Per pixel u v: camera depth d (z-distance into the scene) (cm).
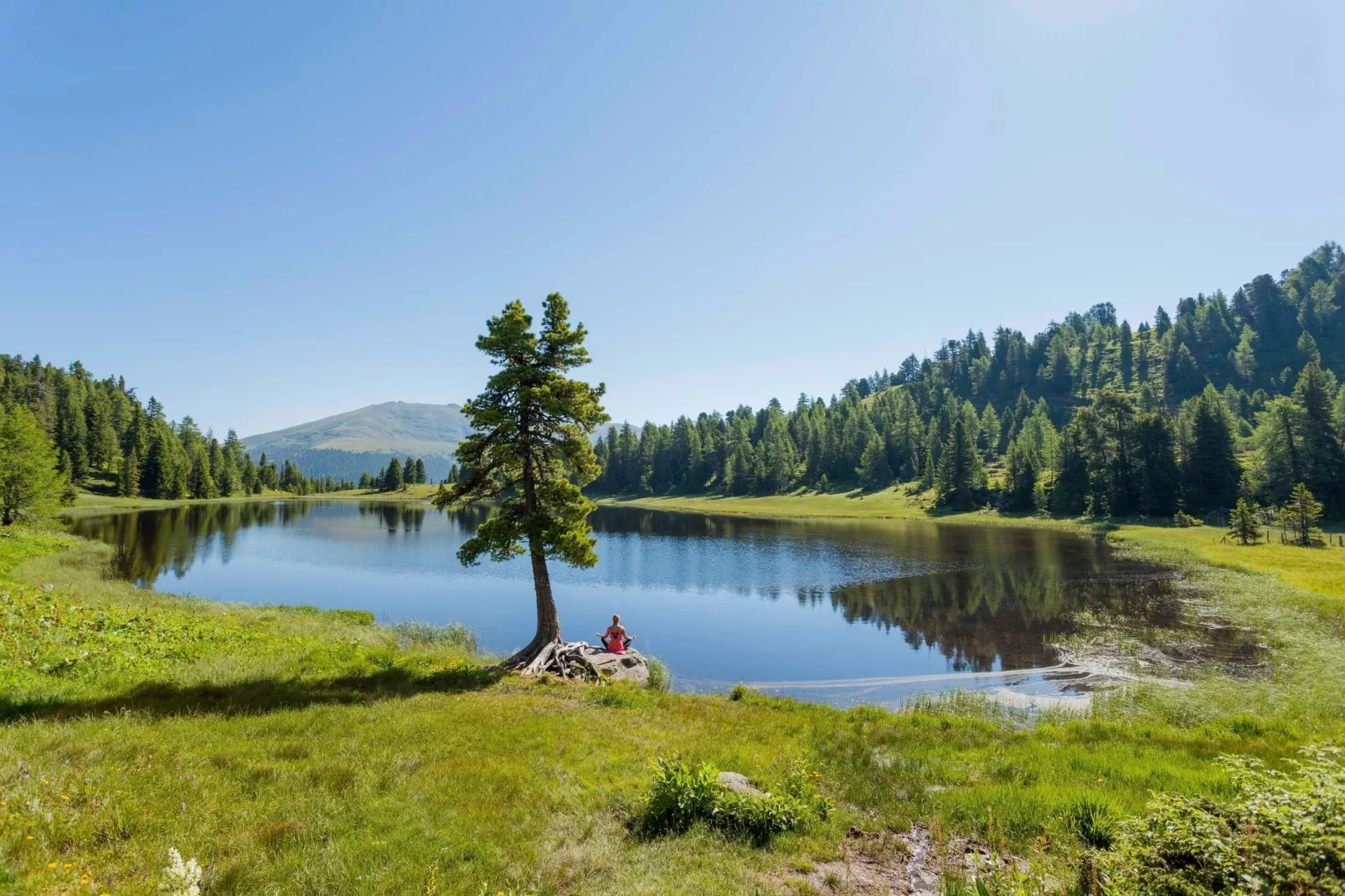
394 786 827
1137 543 5978
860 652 2592
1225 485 8606
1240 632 2659
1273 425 8081
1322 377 8125
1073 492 9688
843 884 636
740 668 2386
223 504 13088
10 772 717
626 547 6303
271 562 5175
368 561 5306
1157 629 2767
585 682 1755
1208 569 4259
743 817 768
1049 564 4853
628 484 16738
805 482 14525
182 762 838
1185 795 873
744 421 16912
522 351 1909
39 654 1318
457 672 1631
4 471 5150
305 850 635
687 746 1114
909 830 789
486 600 3750
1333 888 402
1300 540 5712
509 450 1866
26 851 554
